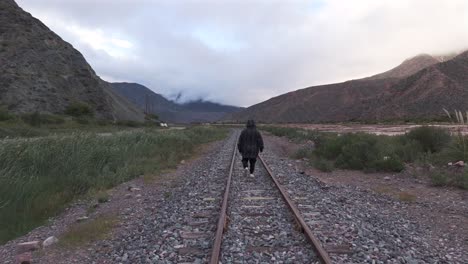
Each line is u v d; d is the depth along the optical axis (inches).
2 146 514.0
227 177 554.3
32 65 2947.8
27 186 419.8
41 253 267.4
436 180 476.7
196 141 1381.6
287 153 966.4
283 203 374.9
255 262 225.9
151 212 376.2
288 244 254.2
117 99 4500.5
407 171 567.2
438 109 4387.3
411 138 736.3
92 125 2400.3
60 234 315.6
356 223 307.9
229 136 2047.2
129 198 454.3
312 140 1145.4
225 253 239.6
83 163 560.7
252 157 542.6
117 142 782.5
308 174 589.3
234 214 333.7
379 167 593.0
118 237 299.4
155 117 5231.3
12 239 316.5
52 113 2669.8
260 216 328.5
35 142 571.8
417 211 370.0
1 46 2957.7
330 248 244.7
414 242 272.4
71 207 416.8
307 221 309.9
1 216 352.5
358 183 520.1
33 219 366.3
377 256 236.5
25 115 2026.3
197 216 335.0
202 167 714.8
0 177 414.9
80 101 3031.5
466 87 4623.5
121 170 598.2
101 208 405.7
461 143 597.0
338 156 689.6
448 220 337.1
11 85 2652.6
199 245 258.8
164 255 245.6
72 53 3489.2
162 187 523.5
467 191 439.5
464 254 251.9
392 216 349.4
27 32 3240.7
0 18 3213.6
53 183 465.7
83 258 257.8
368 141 716.0
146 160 733.9
